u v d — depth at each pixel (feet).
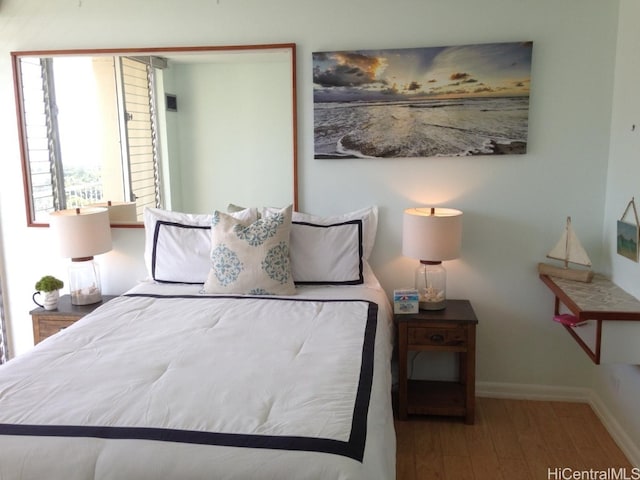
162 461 4.35
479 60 8.97
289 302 8.25
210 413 4.93
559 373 9.81
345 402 5.14
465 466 7.86
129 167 10.32
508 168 9.31
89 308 9.67
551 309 9.64
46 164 10.49
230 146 9.96
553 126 9.09
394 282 9.93
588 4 8.71
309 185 9.85
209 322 7.39
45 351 6.43
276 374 5.73
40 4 9.96
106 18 9.85
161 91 9.99
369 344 6.64
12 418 4.92
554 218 9.34
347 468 4.23
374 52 9.16
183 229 9.63
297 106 9.64
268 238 8.66
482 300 9.80
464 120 9.20
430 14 9.05
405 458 8.06
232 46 9.57
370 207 9.72
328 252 9.20
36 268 10.85
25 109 10.32
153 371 5.85
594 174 9.12
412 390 9.63
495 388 10.00
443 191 9.52
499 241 9.55
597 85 8.89
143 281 9.78
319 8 9.30
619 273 8.55
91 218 9.67
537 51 8.92
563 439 8.57
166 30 9.74
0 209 10.75
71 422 4.84
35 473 4.42
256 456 4.33
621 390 8.38
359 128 9.46
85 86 10.17
